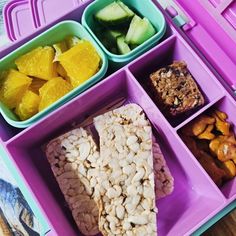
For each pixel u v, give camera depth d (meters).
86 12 0.37
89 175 0.35
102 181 0.34
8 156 0.34
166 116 0.37
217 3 0.36
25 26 0.40
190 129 0.36
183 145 0.34
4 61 0.36
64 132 0.38
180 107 0.36
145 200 0.33
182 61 0.37
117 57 0.36
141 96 0.36
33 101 0.35
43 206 0.33
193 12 0.38
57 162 0.36
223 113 0.36
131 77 0.36
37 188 0.34
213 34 0.38
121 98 0.39
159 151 0.36
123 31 0.38
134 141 0.35
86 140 0.36
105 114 0.36
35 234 0.37
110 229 0.33
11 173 0.37
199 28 0.39
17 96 0.36
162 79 0.37
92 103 0.37
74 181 0.35
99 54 0.36
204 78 0.37
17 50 0.36
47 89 0.35
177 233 0.33
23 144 0.36
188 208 0.36
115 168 0.34
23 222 0.37
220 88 0.35
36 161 0.38
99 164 0.35
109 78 0.35
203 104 0.36
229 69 0.38
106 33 0.38
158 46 0.36
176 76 0.37
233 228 0.36
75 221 0.35
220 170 0.35
